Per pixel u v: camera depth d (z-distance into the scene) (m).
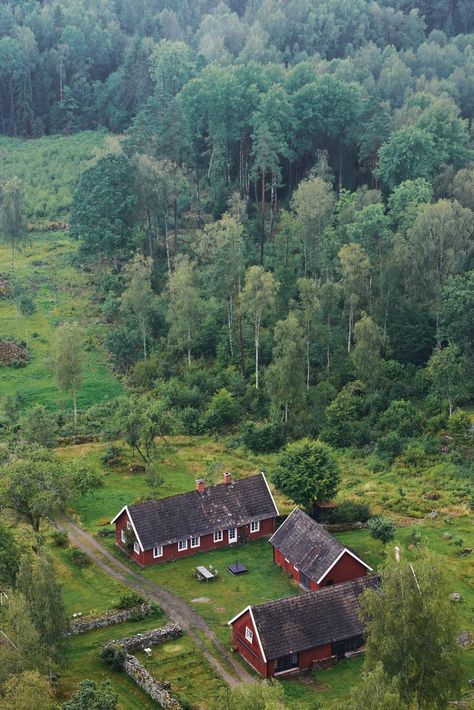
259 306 111.19
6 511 74.69
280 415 107.19
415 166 133.12
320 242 124.31
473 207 127.19
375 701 45.00
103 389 118.25
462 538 82.19
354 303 112.56
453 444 100.44
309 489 82.56
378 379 110.50
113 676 61.56
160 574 76.88
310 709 57.91
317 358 116.50
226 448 104.88
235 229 118.19
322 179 129.62
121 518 80.44
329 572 71.69
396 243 114.25
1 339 126.88
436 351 109.56
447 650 51.84
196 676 62.19
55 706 53.53
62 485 74.31
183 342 121.12
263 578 75.94
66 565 77.38
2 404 112.88
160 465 100.00
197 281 126.12
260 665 62.38
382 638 52.31
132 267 121.56
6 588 61.53
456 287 109.06
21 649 52.41
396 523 85.81
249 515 82.56
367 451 102.06
